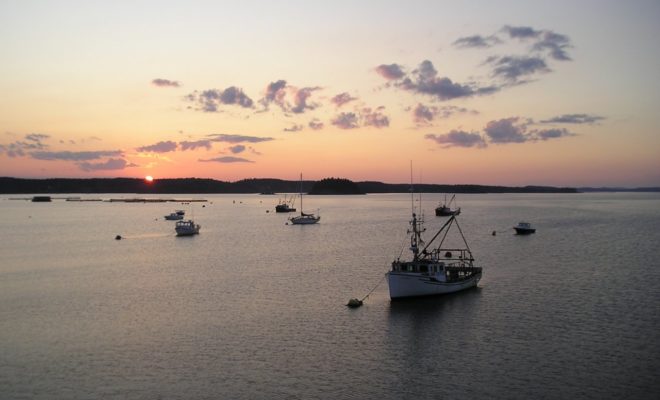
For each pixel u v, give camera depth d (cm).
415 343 5597
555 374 4734
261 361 5159
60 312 7062
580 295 7506
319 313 6800
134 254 12888
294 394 4447
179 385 4647
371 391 4481
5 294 8231
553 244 13800
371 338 5781
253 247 14038
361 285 8500
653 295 7456
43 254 13062
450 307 6969
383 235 17112
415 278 7362
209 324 6378
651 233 16575
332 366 5016
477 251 12506
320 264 10775
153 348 5556
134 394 4491
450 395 4381
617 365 4906
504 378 4675
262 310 6981
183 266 10800
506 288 8050
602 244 13638
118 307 7288
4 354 5428
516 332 5884
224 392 4506
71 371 4975
